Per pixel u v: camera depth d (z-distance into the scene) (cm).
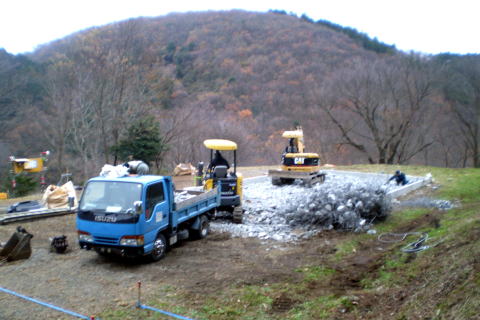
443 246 747
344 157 4006
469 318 447
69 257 872
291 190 1800
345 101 3406
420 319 507
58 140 3008
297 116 3938
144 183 802
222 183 1216
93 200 816
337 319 577
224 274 777
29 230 1114
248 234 1098
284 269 807
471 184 1747
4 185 2942
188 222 1029
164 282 732
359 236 1052
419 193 1659
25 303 632
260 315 607
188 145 3634
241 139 3684
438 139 3444
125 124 2800
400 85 3186
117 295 670
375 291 654
